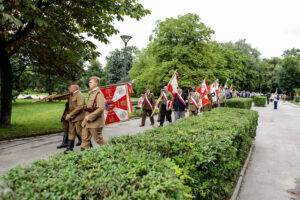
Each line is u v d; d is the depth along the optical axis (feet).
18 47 30.58
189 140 10.67
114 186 5.58
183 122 16.93
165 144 9.93
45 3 25.43
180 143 9.96
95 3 26.86
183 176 6.77
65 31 30.01
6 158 18.02
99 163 7.22
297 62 179.73
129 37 44.16
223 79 106.63
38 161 7.51
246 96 130.52
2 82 31.12
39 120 40.52
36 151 20.17
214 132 13.15
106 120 20.77
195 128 14.35
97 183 5.74
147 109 35.29
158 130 13.47
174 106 30.07
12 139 24.61
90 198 5.32
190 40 79.87
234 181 14.84
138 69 146.20
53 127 32.86
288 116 57.77
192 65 77.56
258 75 160.56
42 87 94.63
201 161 8.76
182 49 75.51
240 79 128.57
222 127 15.19
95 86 15.98
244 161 19.17
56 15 27.53
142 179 5.91
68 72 37.52
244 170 17.02
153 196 5.11
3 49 28.09
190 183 8.39
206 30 80.23
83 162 7.46
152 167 6.74
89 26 30.66
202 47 80.53
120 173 6.28
